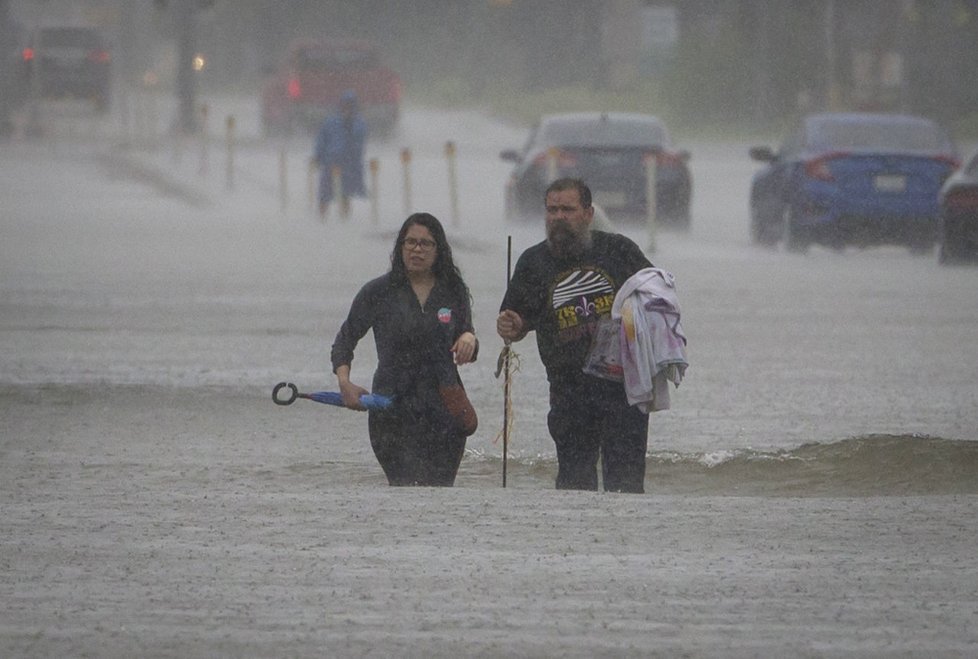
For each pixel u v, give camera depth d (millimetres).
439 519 25484
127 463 32500
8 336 51000
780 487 31422
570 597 20859
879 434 35500
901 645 18922
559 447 29719
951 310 58812
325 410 39375
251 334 51562
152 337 50844
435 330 29281
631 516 25797
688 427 37375
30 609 20234
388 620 19797
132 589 21203
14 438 35594
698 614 20141
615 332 28891
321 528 24828
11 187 124938
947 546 23844
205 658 18359
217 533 24500
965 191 75625
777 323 55031
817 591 21219
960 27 186625
